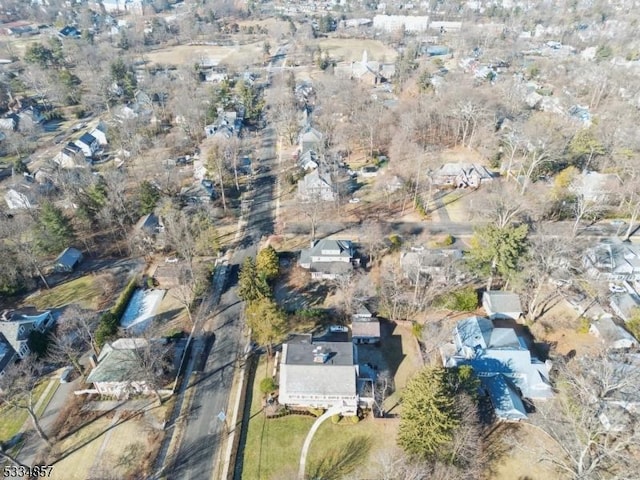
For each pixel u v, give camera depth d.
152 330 60.62
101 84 154.88
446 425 41.53
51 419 52.41
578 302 65.81
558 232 81.81
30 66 175.75
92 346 58.97
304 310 64.62
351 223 88.62
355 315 63.91
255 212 94.31
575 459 41.19
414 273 69.50
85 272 78.12
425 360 58.06
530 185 93.81
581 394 46.00
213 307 68.69
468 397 44.94
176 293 72.06
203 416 52.00
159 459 47.47
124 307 68.69
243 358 59.50
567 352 58.22
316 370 52.50
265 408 52.44
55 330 63.91
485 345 55.72
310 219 90.12
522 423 49.53
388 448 47.06
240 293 63.91
